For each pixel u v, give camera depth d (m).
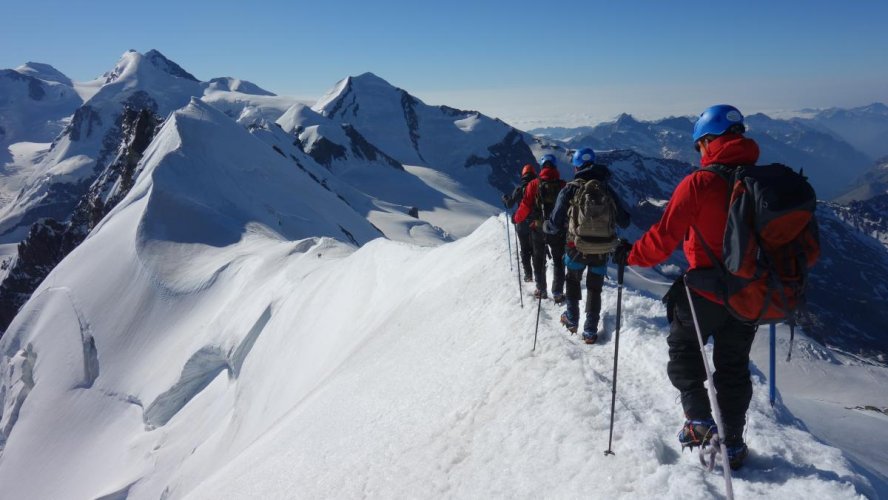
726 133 3.37
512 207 8.94
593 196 5.81
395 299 14.35
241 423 19.50
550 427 4.88
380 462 6.13
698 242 3.37
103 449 32.44
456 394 6.50
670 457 4.11
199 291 40.81
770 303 3.03
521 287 8.69
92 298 46.22
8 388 45.38
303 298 23.72
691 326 3.60
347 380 9.96
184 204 53.94
